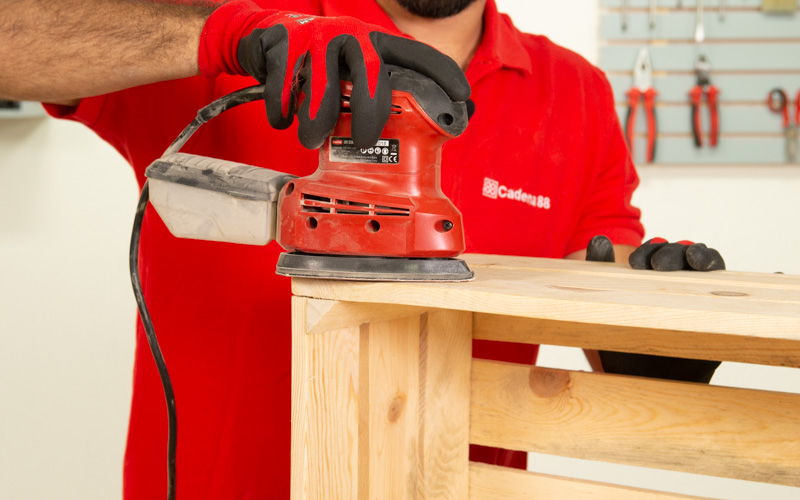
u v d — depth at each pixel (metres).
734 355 0.90
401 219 0.71
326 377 0.76
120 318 2.35
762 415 0.83
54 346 2.37
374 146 0.72
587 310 0.63
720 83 2.20
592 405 0.91
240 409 1.09
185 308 1.09
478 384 0.98
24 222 2.34
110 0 0.78
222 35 0.77
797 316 0.57
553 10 2.31
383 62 0.70
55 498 2.40
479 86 1.22
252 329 1.09
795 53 2.14
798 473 0.82
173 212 0.80
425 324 0.93
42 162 2.32
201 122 0.81
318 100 0.68
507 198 1.24
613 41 2.24
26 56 0.76
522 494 0.95
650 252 0.93
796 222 2.28
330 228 0.72
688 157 2.22
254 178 0.76
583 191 1.37
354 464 0.80
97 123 1.07
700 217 2.32
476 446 1.20
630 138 2.19
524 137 1.26
